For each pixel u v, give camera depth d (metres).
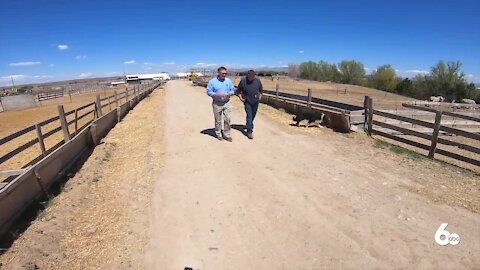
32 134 14.95
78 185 6.63
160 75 122.69
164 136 10.45
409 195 5.65
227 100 9.19
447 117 15.35
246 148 8.65
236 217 5.08
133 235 4.70
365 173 6.73
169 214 5.25
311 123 11.59
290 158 7.77
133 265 4.06
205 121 13.01
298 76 97.44
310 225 4.78
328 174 6.69
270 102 17.42
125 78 118.56
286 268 3.91
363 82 84.88
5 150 12.01
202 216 5.14
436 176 6.55
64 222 5.11
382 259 4.00
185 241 4.50
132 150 9.16
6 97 34.31
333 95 43.56
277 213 5.15
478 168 8.20
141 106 21.67
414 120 8.54
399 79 75.12
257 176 6.66
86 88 63.19
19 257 4.21
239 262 4.04
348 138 9.62
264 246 4.33
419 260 3.96
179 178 6.72
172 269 3.97
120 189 6.34
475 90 59.00
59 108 8.39
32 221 5.10
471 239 4.35
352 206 5.29
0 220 4.70
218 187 6.20
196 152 8.44
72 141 8.09
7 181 6.07
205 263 4.04
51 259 4.22
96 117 12.68
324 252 4.16
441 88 60.50
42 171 6.23
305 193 5.82
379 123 9.72
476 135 7.07
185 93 32.16
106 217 5.26
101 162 8.16
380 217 4.93
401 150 8.43
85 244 4.54
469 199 5.49
